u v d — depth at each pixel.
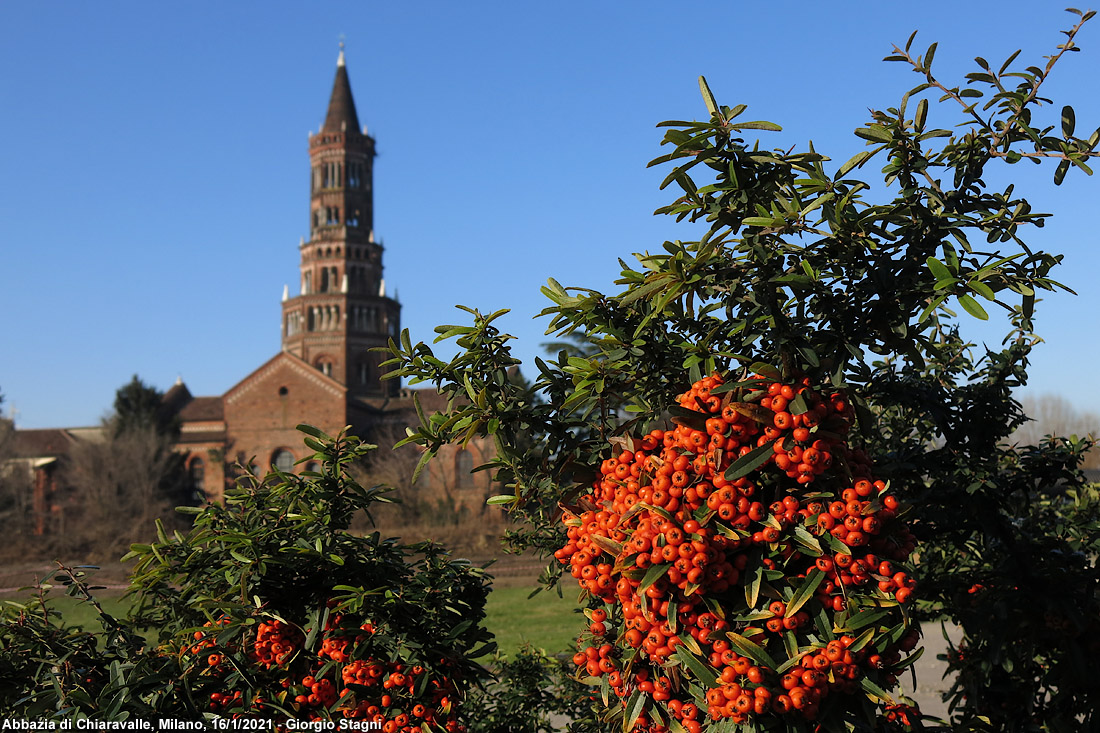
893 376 3.91
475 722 5.42
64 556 42.25
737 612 2.62
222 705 3.75
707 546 2.53
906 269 3.00
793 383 2.78
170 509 48.59
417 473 3.17
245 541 3.91
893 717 2.99
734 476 2.59
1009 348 4.39
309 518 4.06
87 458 49.22
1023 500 4.51
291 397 59.25
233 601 4.03
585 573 2.90
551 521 3.35
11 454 53.19
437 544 4.45
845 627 2.55
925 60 3.18
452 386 3.30
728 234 3.14
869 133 3.06
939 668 9.82
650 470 2.77
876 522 2.59
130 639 3.95
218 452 59.09
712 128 2.99
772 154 3.05
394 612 3.98
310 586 4.11
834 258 3.10
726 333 3.06
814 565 2.64
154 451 51.88
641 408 3.15
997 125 3.22
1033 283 2.69
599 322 3.14
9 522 49.47
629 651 2.82
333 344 72.12
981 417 4.06
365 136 77.75
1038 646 3.83
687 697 2.77
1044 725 3.92
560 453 3.22
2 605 4.09
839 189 3.05
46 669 3.85
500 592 21.17
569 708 5.45
